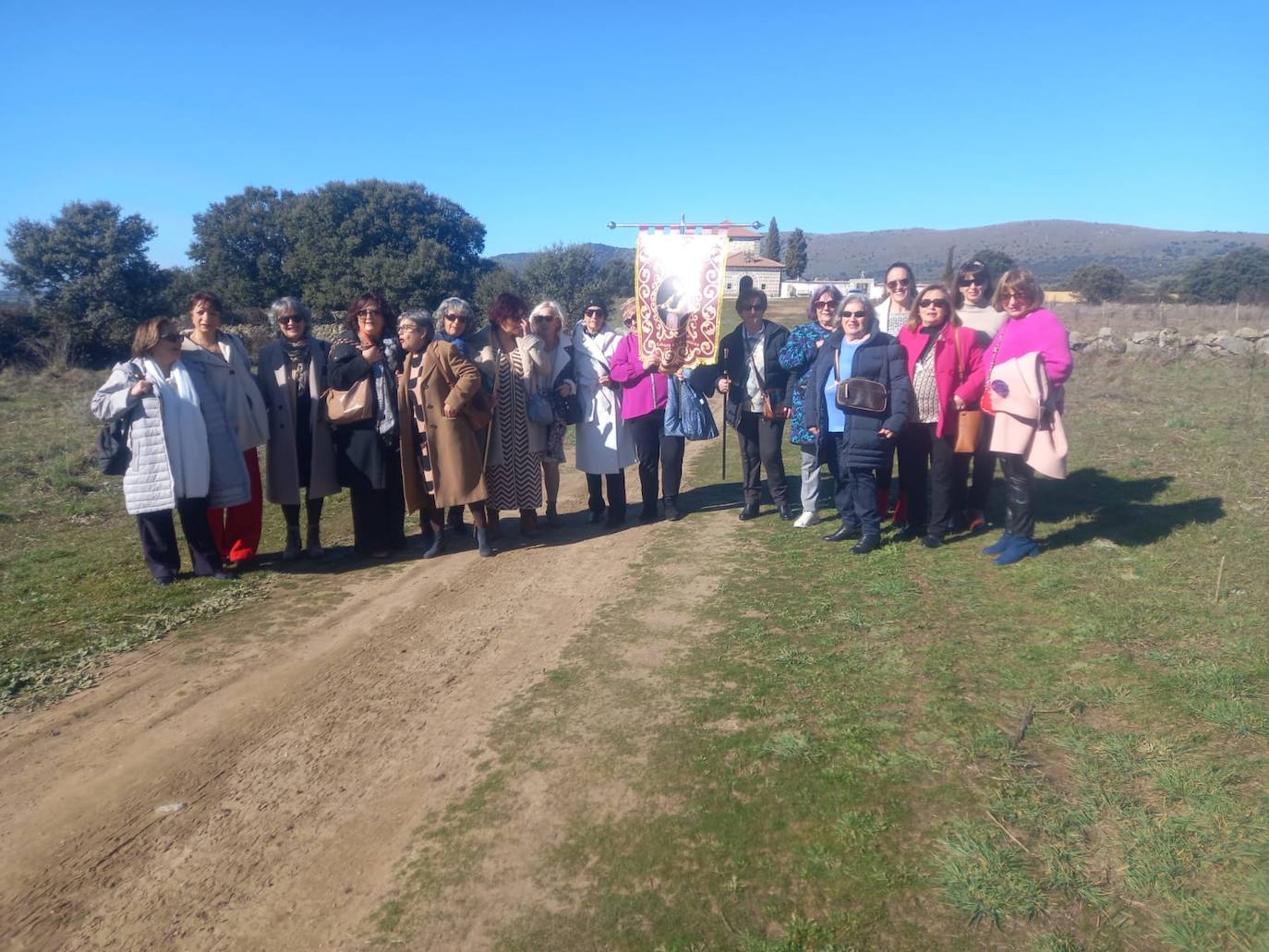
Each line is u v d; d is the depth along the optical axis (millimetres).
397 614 5566
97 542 7523
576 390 7457
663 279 7078
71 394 18688
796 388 6789
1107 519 6176
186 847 3250
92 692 4551
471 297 52500
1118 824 2918
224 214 60062
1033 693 3826
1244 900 2535
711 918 2676
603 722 3928
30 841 3314
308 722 4164
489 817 3285
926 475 6602
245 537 6672
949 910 2613
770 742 3594
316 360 6645
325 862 3123
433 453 6504
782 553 6262
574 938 2650
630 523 7723
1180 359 15578
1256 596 4551
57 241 38062
